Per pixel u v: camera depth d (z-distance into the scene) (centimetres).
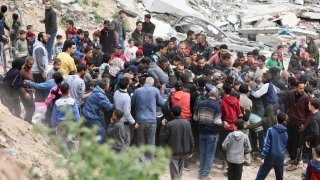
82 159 420
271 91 1412
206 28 2830
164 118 1282
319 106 1386
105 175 404
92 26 2511
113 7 2700
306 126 1373
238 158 1162
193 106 1299
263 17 3484
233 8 3641
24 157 932
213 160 1376
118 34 2005
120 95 1186
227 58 1622
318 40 3206
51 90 1180
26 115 1211
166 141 1120
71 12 2492
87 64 1382
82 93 1211
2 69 1788
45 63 1402
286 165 1437
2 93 1207
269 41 3019
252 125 1395
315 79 1612
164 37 2625
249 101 1355
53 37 1950
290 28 3397
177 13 2895
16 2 2339
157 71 1390
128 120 1185
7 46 1955
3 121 1032
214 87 1288
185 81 1364
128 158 410
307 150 1423
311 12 3722
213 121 1227
